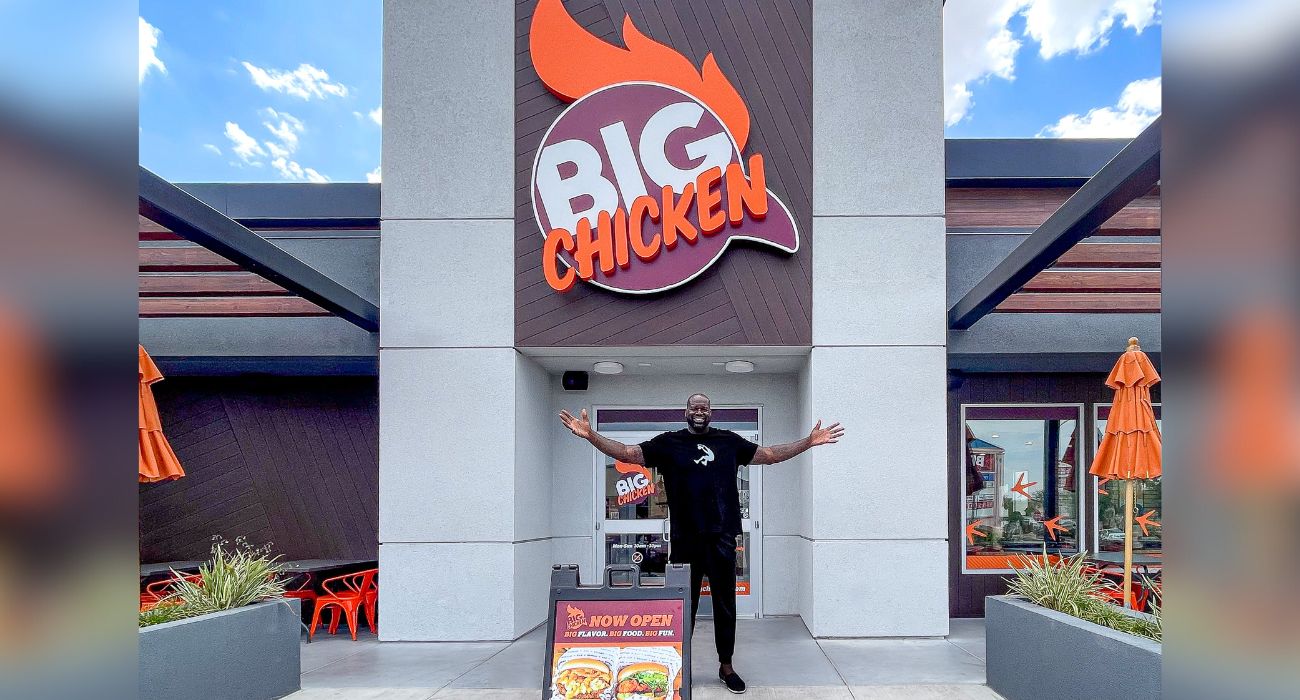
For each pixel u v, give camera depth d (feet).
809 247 22.95
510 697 16.61
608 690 13.38
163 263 21.13
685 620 13.98
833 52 23.44
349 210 27.89
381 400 22.80
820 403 22.52
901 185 23.04
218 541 26.71
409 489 22.57
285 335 27.09
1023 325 26.25
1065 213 17.20
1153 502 26.04
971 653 20.20
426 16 23.79
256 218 27.71
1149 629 13.11
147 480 16.14
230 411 27.37
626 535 26.89
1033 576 17.12
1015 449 26.32
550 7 23.47
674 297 22.82
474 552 22.35
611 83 23.21
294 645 17.11
